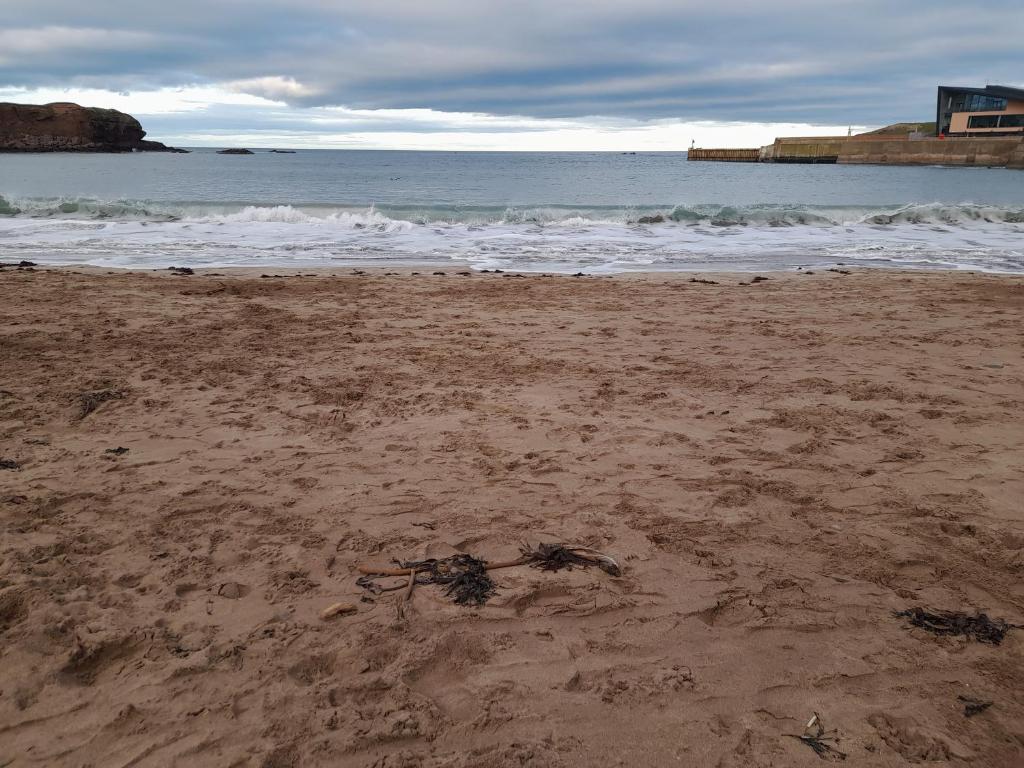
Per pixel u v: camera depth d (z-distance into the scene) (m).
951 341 7.37
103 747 2.17
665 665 2.58
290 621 2.79
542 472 4.17
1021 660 2.63
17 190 30.92
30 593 2.87
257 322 7.91
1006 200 30.16
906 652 2.67
